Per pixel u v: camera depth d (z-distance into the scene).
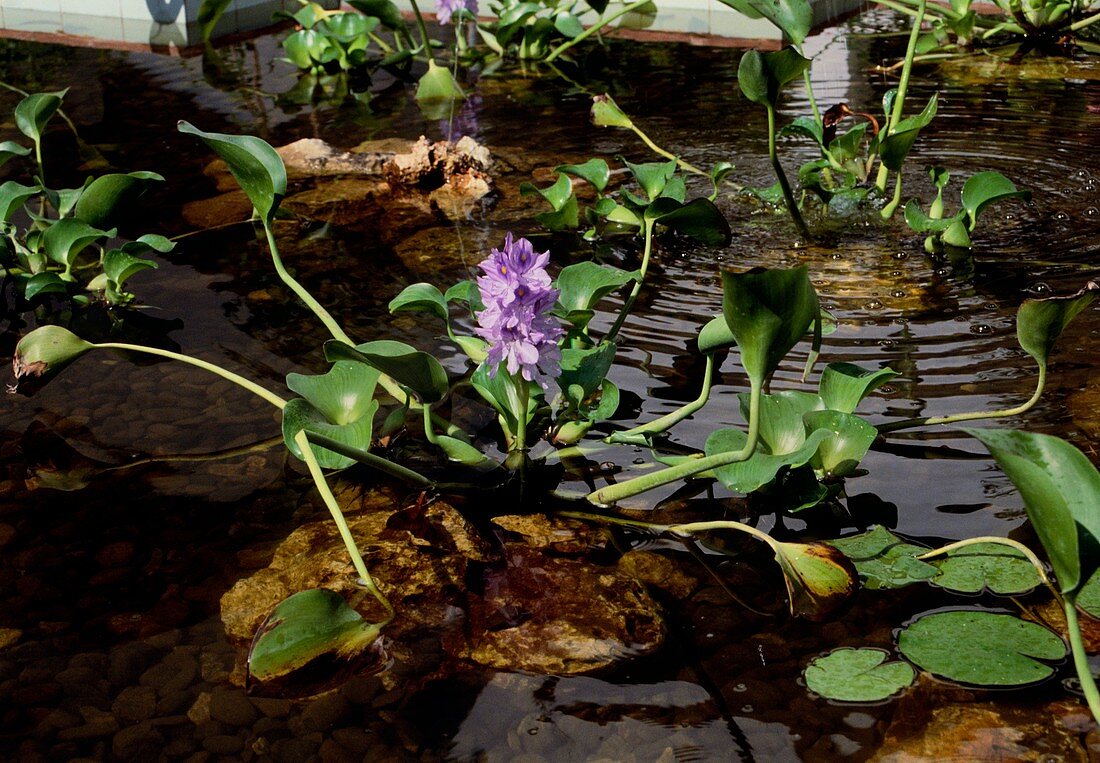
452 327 2.11
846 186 2.45
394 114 3.23
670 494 1.82
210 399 1.99
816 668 1.59
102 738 1.54
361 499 1.81
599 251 2.32
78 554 1.75
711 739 1.52
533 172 2.72
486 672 1.60
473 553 1.72
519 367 1.72
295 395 1.98
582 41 4.00
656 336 2.07
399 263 2.30
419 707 1.56
